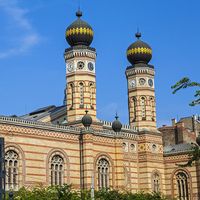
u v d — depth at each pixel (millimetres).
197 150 44156
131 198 65750
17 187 67938
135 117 93375
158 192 78875
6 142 67625
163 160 93188
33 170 70375
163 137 114562
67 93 85312
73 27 86250
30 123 71000
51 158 73188
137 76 94562
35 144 71312
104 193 64250
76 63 85062
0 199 33125
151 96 94312
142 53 95000
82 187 75500
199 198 88875
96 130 80438
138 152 90625
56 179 73438
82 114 83062
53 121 91688
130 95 94938
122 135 88000
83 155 76438
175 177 92000
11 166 68062
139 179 89500
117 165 81688
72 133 76562
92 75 85562
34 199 52531
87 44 86875
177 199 90812
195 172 89938
